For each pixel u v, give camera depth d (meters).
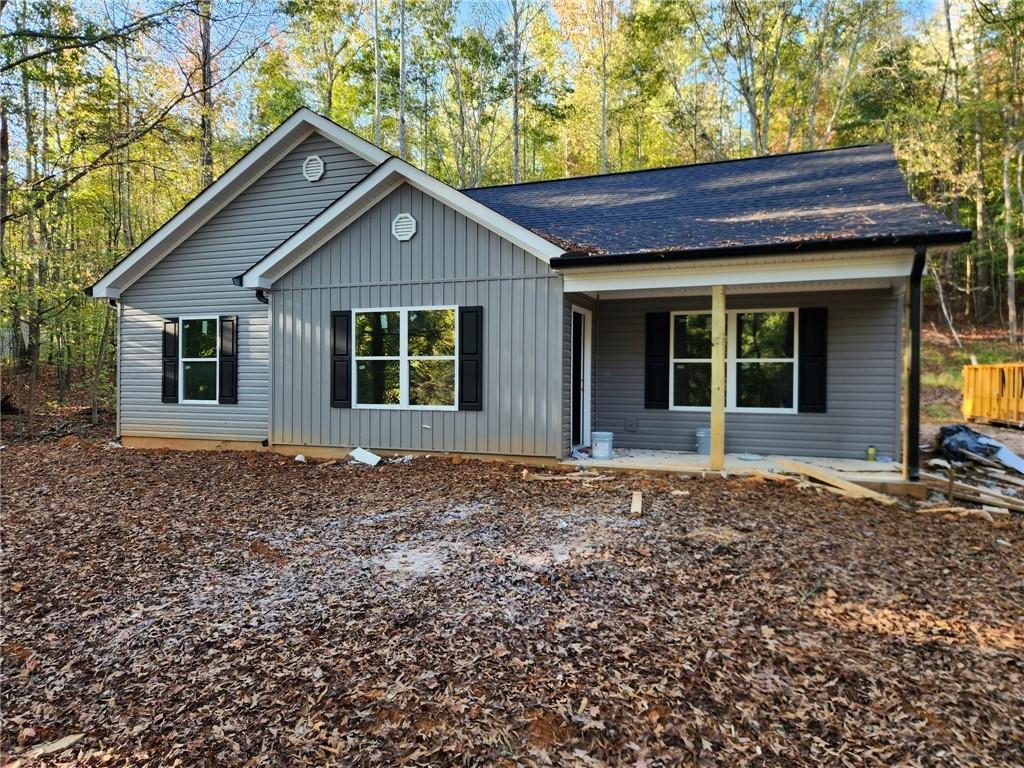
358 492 6.75
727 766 2.21
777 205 8.46
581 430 9.10
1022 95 19.83
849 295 8.21
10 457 9.41
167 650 3.19
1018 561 4.43
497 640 3.15
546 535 4.96
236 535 5.18
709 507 5.88
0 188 12.14
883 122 21.23
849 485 6.52
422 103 24.58
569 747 2.32
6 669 3.06
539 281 7.87
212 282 10.46
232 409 10.21
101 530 5.36
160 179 15.65
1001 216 22.02
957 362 21.05
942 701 2.61
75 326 13.36
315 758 2.30
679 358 9.09
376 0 21.03
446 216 8.31
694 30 22.59
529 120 25.66
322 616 3.52
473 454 8.29
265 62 19.45
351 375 8.91
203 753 2.36
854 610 3.52
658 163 27.11
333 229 8.89
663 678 2.77
